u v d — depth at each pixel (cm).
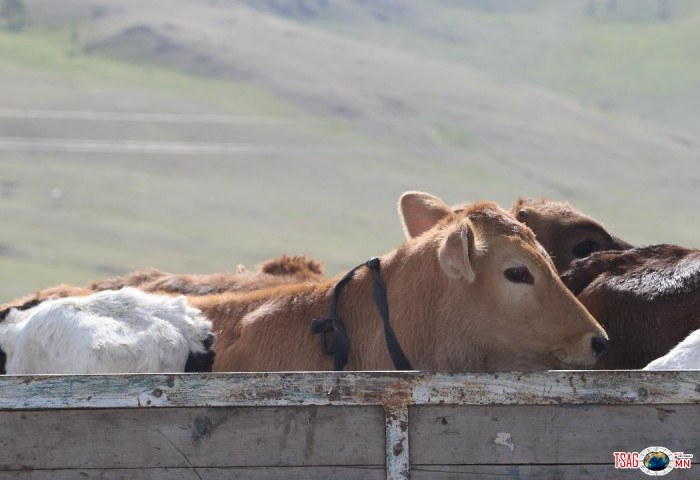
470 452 446
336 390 446
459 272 567
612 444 446
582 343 577
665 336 643
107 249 13762
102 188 17038
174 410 446
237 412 446
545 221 836
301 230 16262
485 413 448
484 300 585
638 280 666
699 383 445
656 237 17262
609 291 666
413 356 595
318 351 602
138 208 16350
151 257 13650
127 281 832
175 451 445
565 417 448
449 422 447
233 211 16888
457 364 589
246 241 15150
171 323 561
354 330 610
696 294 640
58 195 16238
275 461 445
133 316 557
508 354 589
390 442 445
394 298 605
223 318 632
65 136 19588
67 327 546
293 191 18388
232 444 446
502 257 585
